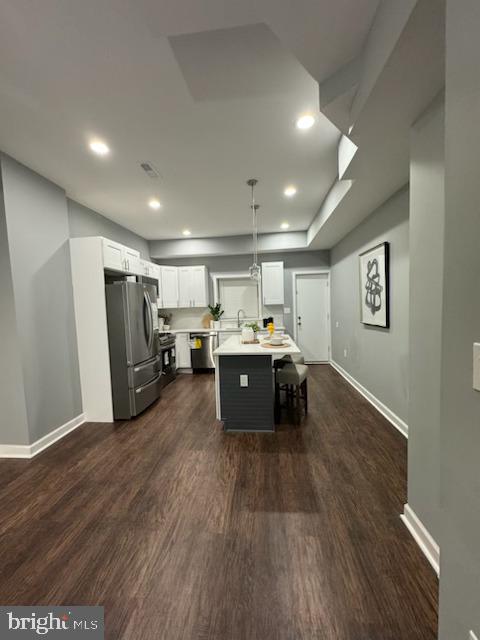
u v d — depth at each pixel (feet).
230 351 9.78
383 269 10.41
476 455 2.58
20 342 8.63
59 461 8.39
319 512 6.01
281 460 8.07
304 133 7.73
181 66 5.38
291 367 11.31
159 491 6.86
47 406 9.57
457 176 2.70
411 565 4.76
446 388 2.97
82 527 5.79
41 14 4.29
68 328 10.75
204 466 7.88
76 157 8.59
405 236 8.97
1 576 4.76
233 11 4.04
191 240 19.24
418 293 5.23
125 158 8.71
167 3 3.95
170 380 16.96
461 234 2.68
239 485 6.99
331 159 9.13
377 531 5.48
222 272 20.61
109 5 4.15
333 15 4.07
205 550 5.14
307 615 4.03
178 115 6.84
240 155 8.76
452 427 2.89
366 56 4.55
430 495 4.97
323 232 14.67
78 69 5.39
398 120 5.30
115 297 11.18
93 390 11.30
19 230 8.71
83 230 12.59
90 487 7.11
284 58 5.28
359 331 13.74
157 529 5.68
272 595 4.32
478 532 2.57
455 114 2.67
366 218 12.22
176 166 9.32
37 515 6.17
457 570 2.86
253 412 9.97
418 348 5.28
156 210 13.48
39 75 5.50
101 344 11.17
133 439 9.70
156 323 13.74
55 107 6.45
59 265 10.43
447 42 2.71
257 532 5.51
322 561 4.86
